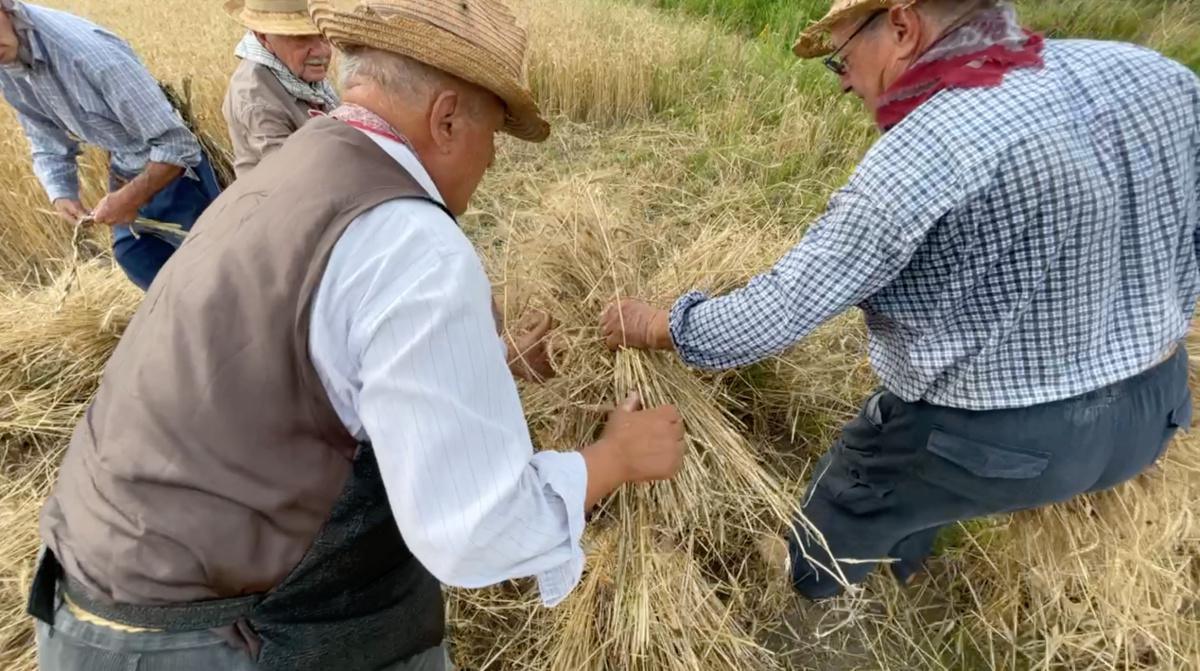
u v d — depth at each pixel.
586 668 1.71
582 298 1.89
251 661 1.05
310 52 2.18
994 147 1.12
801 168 3.74
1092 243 1.18
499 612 1.96
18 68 2.06
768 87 4.45
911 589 2.12
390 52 0.99
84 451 1.04
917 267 1.28
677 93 4.68
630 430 1.25
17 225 3.53
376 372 0.86
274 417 0.92
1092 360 1.30
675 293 1.96
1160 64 1.20
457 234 0.96
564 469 1.05
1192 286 1.36
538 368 1.81
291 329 0.90
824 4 5.98
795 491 2.11
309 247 0.89
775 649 1.99
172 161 2.28
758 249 2.33
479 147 1.12
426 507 0.88
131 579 0.95
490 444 0.90
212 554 0.94
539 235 2.01
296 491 0.96
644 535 1.67
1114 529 1.88
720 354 1.45
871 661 1.98
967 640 2.02
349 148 0.97
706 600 1.80
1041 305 1.24
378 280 0.87
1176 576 1.87
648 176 3.61
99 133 2.28
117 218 2.35
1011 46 1.18
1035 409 1.33
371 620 1.20
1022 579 2.03
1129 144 1.17
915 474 1.59
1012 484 1.43
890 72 1.27
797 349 2.38
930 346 1.34
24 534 2.08
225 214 1.00
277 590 1.02
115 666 0.99
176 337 0.93
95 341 2.68
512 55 1.04
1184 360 1.48
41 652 1.08
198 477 0.92
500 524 0.90
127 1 6.68
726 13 6.21
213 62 4.57
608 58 4.68
